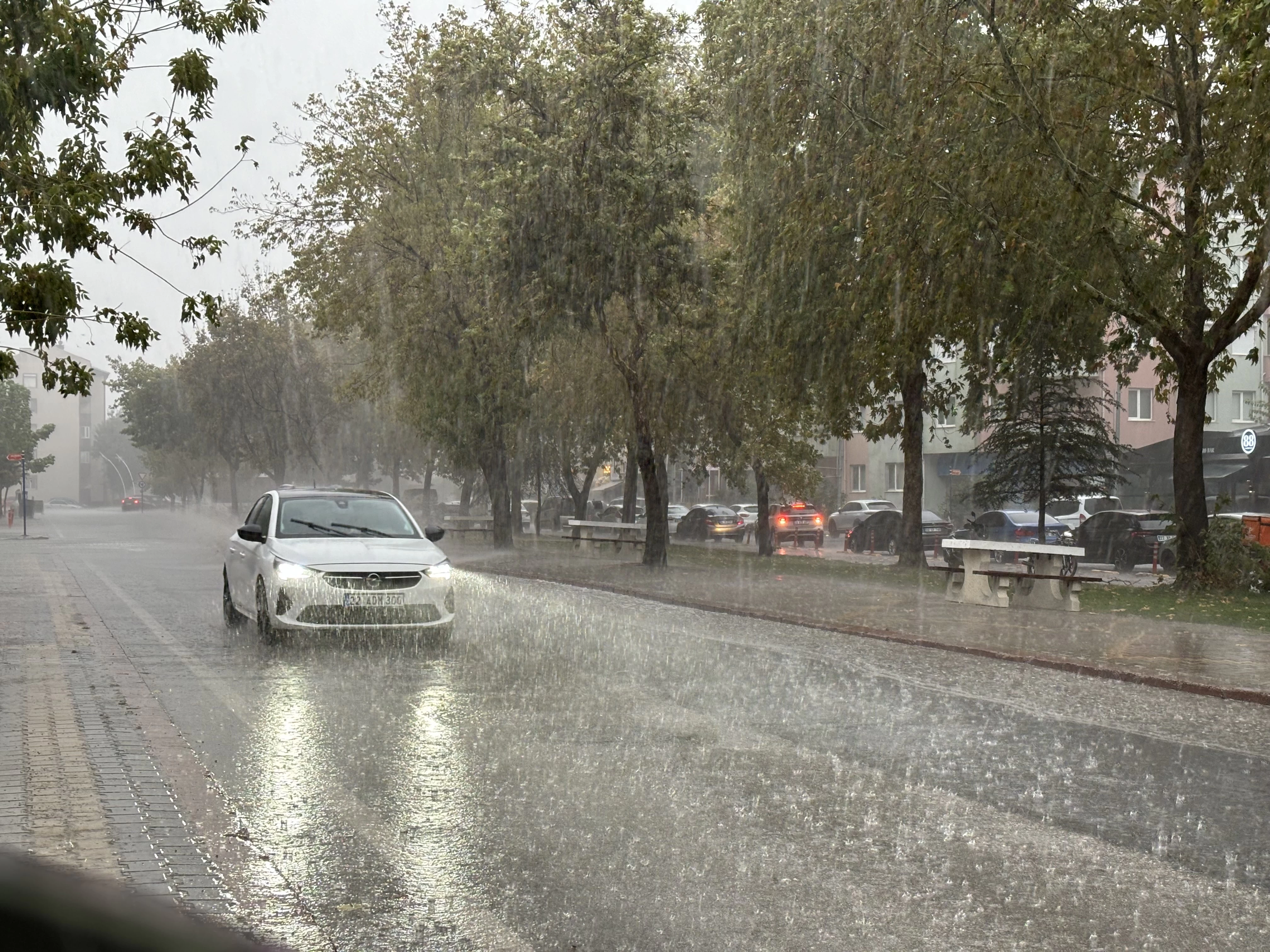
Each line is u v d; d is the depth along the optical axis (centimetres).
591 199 2619
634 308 2728
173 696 974
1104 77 1933
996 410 3281
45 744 742
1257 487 4312
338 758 744
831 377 2680
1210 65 1998
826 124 2336
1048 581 1875
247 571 1404
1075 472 3262
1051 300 1970
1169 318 2069
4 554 3425
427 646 1327
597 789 667
